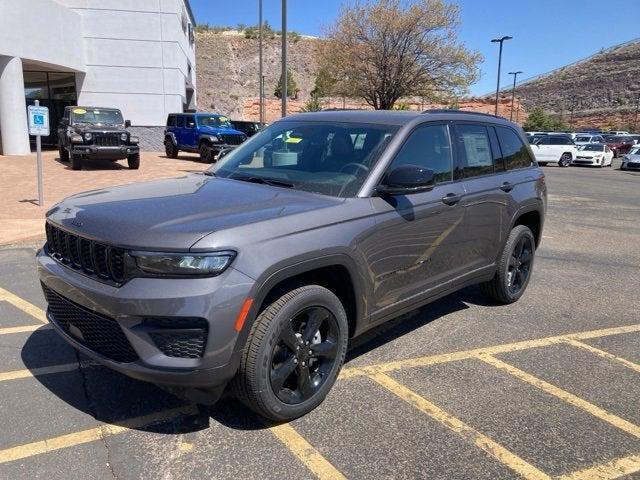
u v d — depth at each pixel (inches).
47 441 118.3
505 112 3243.1
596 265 292.7
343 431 124.8
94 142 674.8
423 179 136.5
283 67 612.1
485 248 189.6
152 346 108.1
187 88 1467.8
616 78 4451.3
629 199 615.8
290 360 124.0
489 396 142.9
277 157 162.2
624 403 141.7
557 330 191.9
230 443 119.3
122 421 127.0
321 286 129.2
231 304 108.3
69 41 994.1
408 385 147.6
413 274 155.8
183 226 111.9
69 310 125.6
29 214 368.5
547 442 123.2
